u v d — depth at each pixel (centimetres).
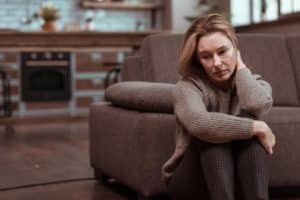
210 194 154
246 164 153
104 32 497
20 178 290
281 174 223
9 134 508
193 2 792
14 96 638
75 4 769
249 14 716
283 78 291
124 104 243
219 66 170
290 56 302
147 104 218
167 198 217
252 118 174
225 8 769
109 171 256
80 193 253
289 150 222
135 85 243
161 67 268
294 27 511
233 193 152
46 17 584
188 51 173
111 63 638
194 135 158
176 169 172
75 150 392
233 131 153
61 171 309
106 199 240
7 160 351
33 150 396
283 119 222
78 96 661
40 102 648
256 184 151
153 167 211
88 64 660
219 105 178
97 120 274
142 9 816
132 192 254
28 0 738
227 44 171
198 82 176
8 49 481
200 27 171
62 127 567
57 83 655
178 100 171
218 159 152
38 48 488
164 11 812
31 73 641
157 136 210
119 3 788
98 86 667
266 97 172
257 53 292
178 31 786
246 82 173
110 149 252
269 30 561
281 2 627
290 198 235
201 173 162
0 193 256
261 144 157
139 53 304
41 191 259
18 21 735
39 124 604
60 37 488
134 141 219
